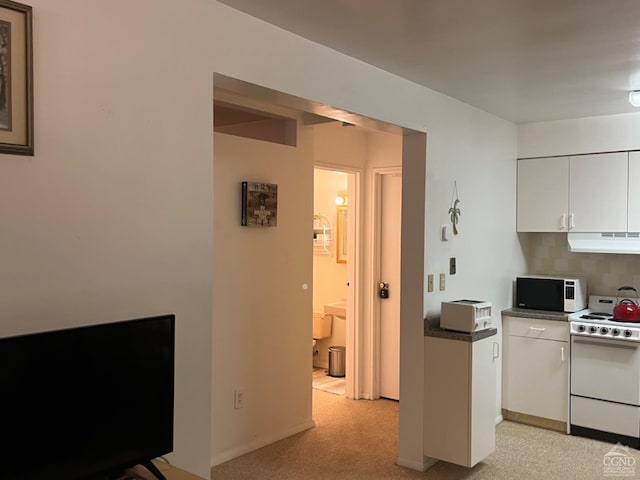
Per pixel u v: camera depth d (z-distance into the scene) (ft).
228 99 12.25
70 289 5.98
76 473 5.44
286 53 8.50
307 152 14.20
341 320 20.35
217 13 7.46
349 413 15.79
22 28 5.53
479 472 12.00
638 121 14.25
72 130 5.97
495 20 8.09
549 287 15.26
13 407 4.98
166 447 6.23
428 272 12.16
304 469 12.02
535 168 15.88
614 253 15.48
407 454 12.29
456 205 13.15
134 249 6.56
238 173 12.41
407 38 8.85
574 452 13.14
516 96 12.73
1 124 5.41
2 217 5.47
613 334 13.50
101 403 5.63
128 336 5.85
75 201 6.01
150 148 6.70
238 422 12.61
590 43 9.06
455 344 11.60
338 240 20.62
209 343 7.41
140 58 6.58
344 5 7.55
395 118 10.94
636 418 13.32
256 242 12.87
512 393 15.29
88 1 6.08
